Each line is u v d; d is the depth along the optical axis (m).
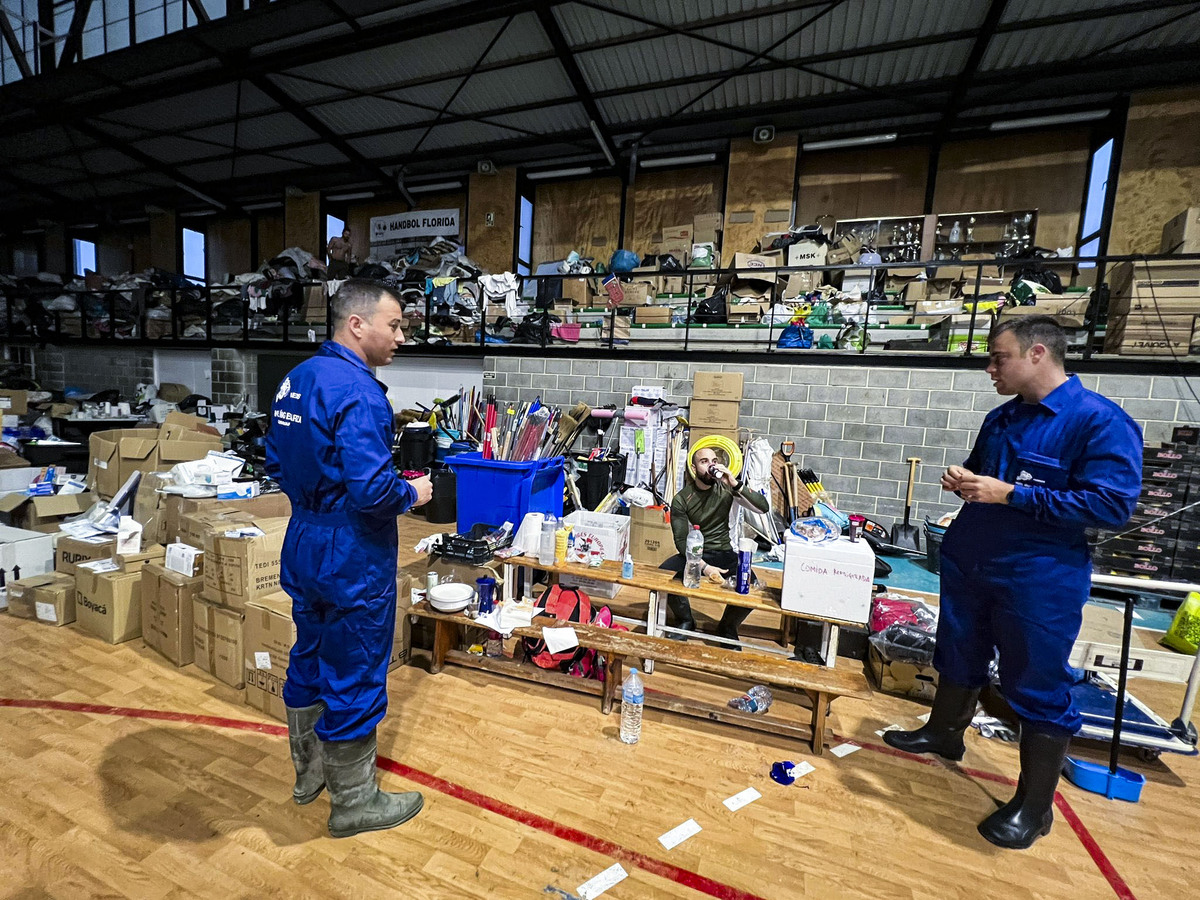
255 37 5.55
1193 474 3.59
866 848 1.59
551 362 5.84
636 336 6.10
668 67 5.96
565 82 6.27
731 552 2.81
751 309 5.81
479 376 6.44
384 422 1.45
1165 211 5.43
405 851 1.50
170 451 4.00
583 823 1.63
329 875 1.41
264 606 2.10
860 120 6.46
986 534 1.70
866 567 2.19
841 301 5.92
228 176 9.08
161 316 8.26
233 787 1.71
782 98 6.32
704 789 1.81
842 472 4.84
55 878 1.37
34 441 5.17
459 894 1.37
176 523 3.10
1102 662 2.13
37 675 2.29
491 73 6.18
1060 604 1.54
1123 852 1.62
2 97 6.87
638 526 3.49
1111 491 1.41
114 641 2.58
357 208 9.34
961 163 6.44
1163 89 5.39
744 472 4.38
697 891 1.41
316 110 7.08
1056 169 6.10
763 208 6.95
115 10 6.41
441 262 7.19
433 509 4.94
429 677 2.43
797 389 4.95
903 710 2.36
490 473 3.25
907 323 5.62
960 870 1.52
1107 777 1.88
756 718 2.12
